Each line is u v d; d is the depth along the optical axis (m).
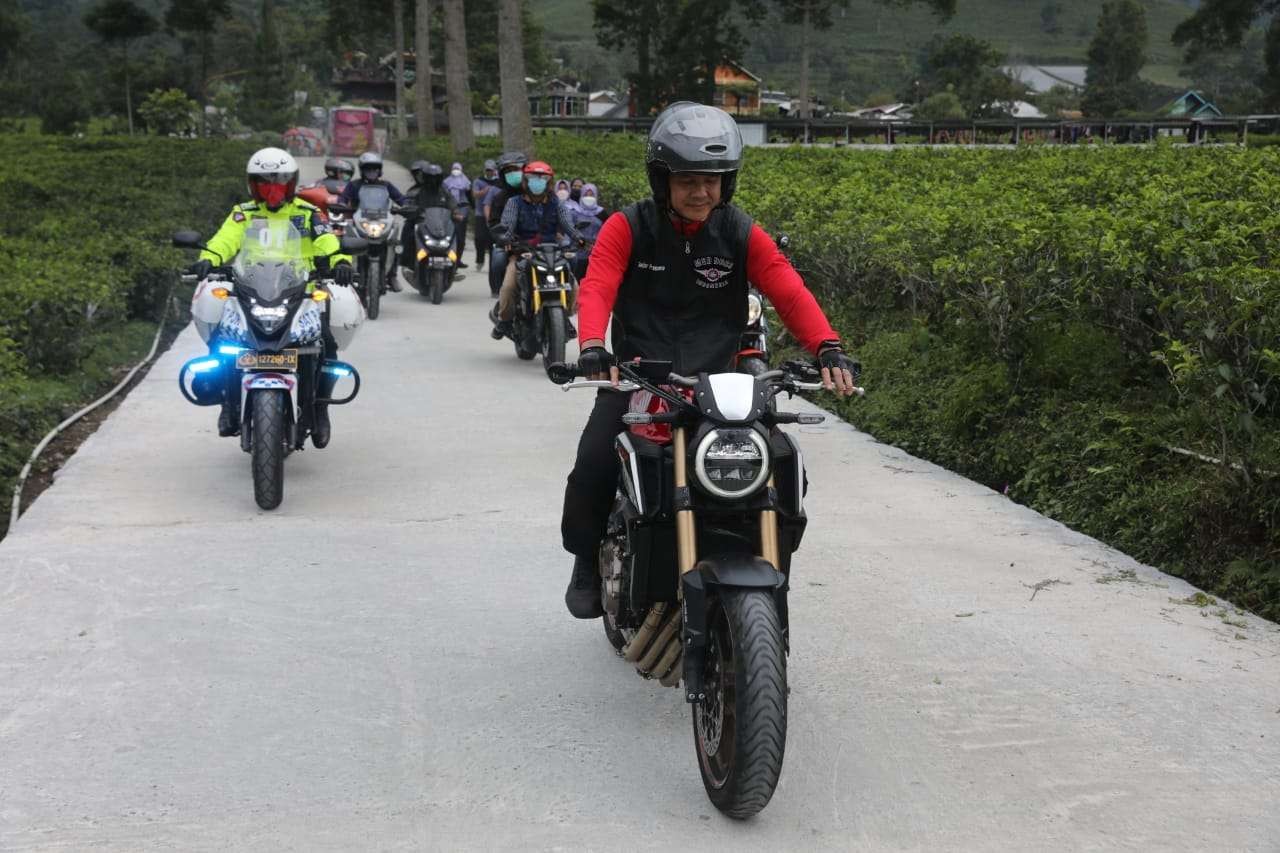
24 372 11.76
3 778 4.58
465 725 5.06
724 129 4.62
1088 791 4.54
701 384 4.30
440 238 18.69
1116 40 166.50
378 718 5.12
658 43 97.88
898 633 6.06
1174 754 4.82
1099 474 7.89
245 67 129.88
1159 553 7.13
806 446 9.95
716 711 4.39
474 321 17.06
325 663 5.66
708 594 4.33
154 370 12.94
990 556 7.21
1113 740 4.94
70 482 8.68
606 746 4.89
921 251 11.23
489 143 50.12
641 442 4.61
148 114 87.50
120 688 5.36
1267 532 6.73
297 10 193.00
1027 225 9.47
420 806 4.42
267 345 8.12
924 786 4.58
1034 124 50.50
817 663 5.71
